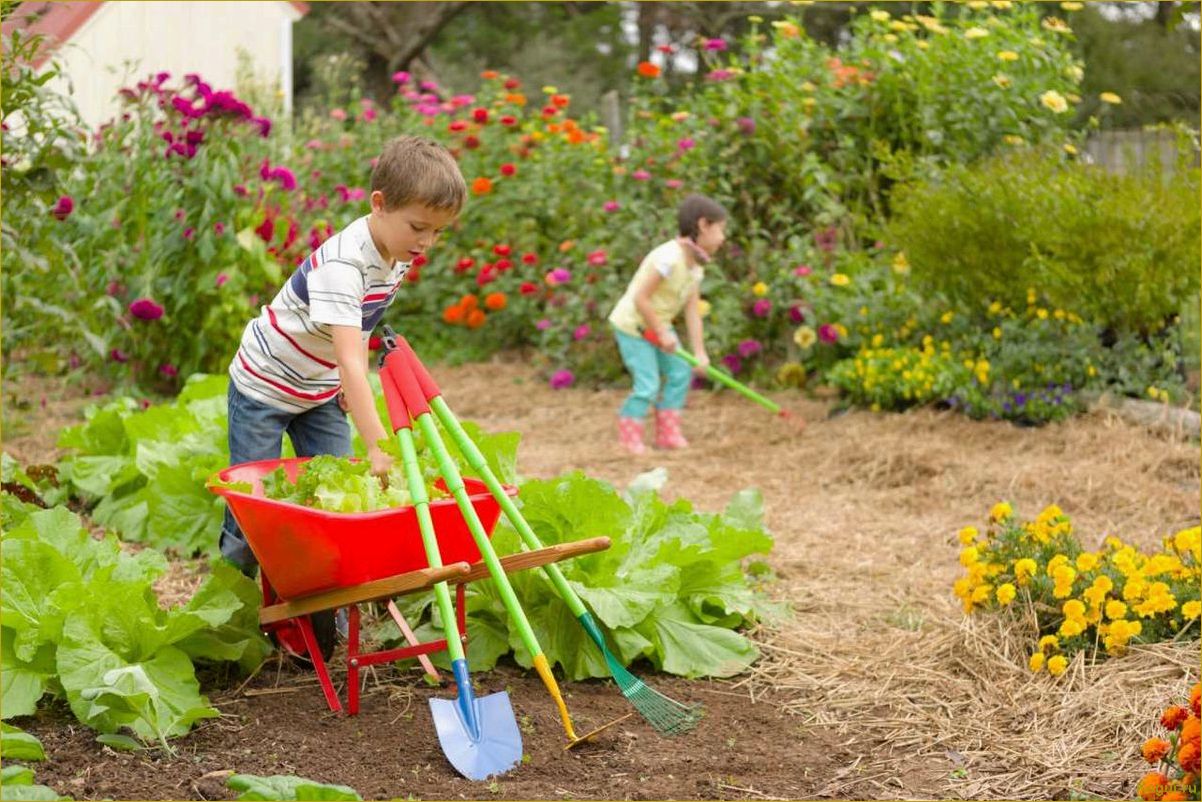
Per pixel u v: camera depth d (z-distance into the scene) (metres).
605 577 3.62
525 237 9.80
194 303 7.32
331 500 3.10
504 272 9.81
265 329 3.42
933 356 7.32
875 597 4.34
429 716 3.21
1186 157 6.82
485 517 3.22
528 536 3.13
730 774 2.95
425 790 2.77
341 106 14.68
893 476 6.07
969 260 7.30
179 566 4.30
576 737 3.08
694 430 7.36
